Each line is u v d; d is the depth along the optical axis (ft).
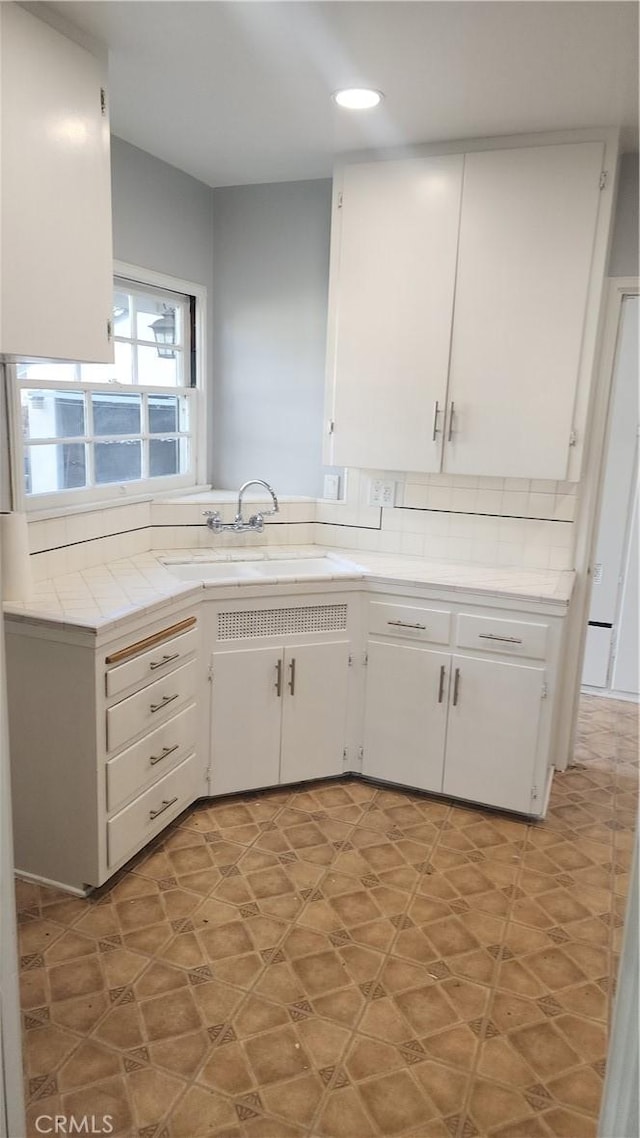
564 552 10.36
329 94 8.07
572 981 6.91
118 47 7.13
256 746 9.70
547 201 8.93
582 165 8.73
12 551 7.66
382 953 7.17
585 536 10.30
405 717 9.90
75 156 6.86
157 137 9.52
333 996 6.62
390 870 8.48
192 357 12.01
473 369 9.59
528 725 9.28
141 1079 5.75
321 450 11.74
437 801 10.03
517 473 9.62
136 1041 6.08
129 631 7.57
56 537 8.87
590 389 9.31
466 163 9.20
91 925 7.39
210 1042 6.10
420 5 6.17
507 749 9.44
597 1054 6.15
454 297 9.52
